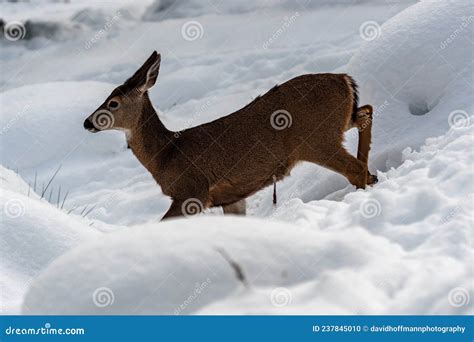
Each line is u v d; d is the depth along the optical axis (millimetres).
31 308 8891
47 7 39125
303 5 35281
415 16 19422
